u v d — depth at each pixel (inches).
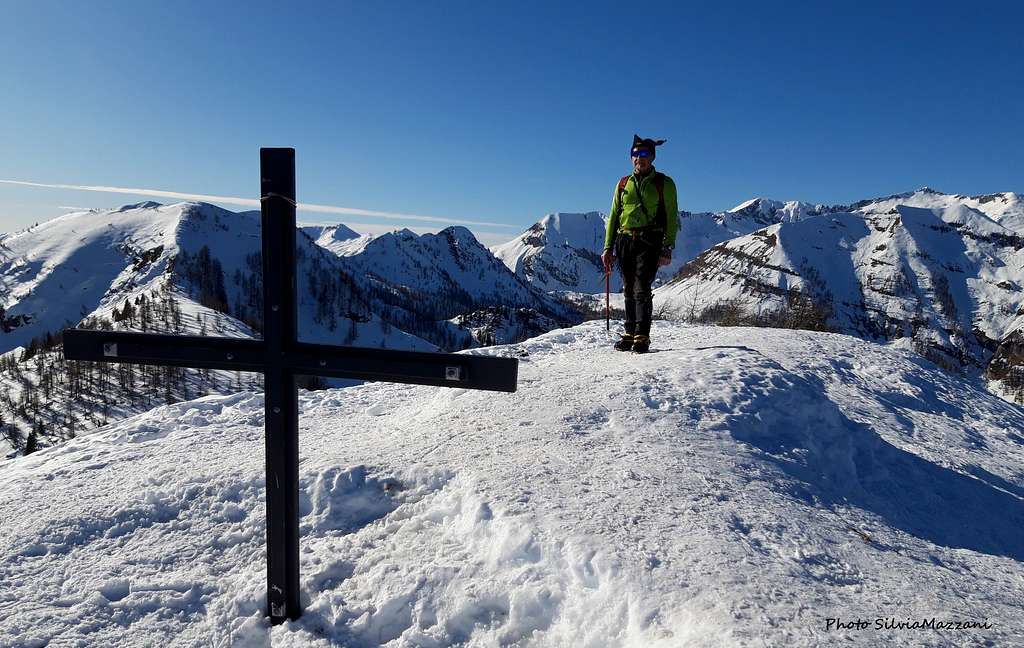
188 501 164.6
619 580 117.1
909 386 362.6
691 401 216.1
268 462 118.6
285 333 114.2
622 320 442.0
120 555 144.9
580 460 171.9
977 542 176.6
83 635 120.0
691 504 147.7
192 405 266.4
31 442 3063.5
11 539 147.3
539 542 131.3
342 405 266.4
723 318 668.1
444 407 226.4
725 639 98.5
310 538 152.0
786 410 217.3
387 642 119.3
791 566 125.3
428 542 145.2
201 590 133.5
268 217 111.6
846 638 99.7
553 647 113.3
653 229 281.3
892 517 175.6
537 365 273.1
